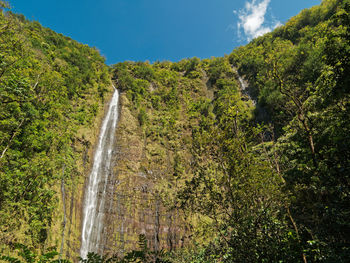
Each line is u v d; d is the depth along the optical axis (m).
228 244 5.59
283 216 5.75
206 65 79.62
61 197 19.59
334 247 4.98
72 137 26.05
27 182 14.56
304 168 7.85
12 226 12.59
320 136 7.67
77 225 21.03
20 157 14.81
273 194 5.43
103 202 25.48
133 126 38.66
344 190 5.43
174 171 31.17
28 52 21.70
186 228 23.55
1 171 12.80
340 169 5.50
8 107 13.95
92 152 28.92
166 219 25.61
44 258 3.04
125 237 23.73
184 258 9.36
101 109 37.75
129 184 28.56
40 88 22.25
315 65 20.14
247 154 5.80
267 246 5.05
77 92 34.62
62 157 20.36
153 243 23.72
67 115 27.56
